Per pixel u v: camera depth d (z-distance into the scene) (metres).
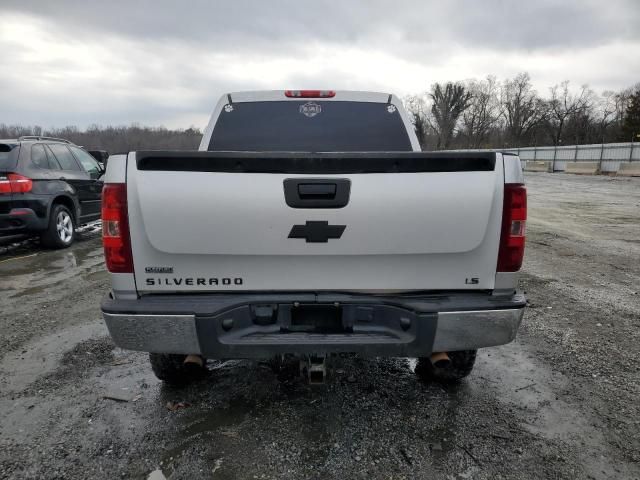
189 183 2.13
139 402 2.87
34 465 2.29
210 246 2.19
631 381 3.16
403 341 2.23
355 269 2.28
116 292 2.26
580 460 2.35
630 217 11.14
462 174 2.19
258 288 2.29
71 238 7.86
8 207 6.60
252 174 2.14
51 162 7.51
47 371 3.29
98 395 2.96
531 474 2.24
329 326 2.33
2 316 4.41
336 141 3.90
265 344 2.20
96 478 2.20
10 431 2.57
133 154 2.15
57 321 4.27
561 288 5.29
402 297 2.30
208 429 2.58
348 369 3.30
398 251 2.24
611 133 64.12
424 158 2.14
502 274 2.30
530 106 70.50
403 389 3.03
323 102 3.90
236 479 2.19
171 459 2.33
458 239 2.23
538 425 2.64
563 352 3.62
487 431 2.58
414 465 2.29
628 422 2.68
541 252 7.29
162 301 2.24
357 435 2.53
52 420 2.68
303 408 2.79
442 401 2.88
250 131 3.87
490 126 75.88
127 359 3.49
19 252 7.33
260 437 2.50
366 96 3.92
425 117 75.19
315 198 2.17
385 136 3.93
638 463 2.33
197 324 2.19
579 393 3.00
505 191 2.23
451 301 2.27
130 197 2.16
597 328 4.10
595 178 26.91
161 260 2.23
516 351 3.64
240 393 2.96
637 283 5.52
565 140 68.44
